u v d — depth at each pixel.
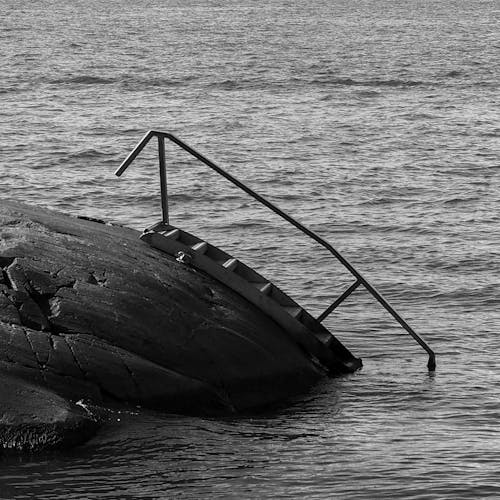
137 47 109.75
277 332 19.52
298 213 37.59
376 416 18.33
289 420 17.84
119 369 16.69
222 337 18.27
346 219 36.78
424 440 17.09
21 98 67.25
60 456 15.22
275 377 18.81
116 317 17.28
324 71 87.19
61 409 15.57
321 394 19.28
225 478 15.05
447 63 95.62
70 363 16.30
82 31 135.62
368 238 34.31
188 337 17.86
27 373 15.84
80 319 16.97
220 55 101.19
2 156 46.75
